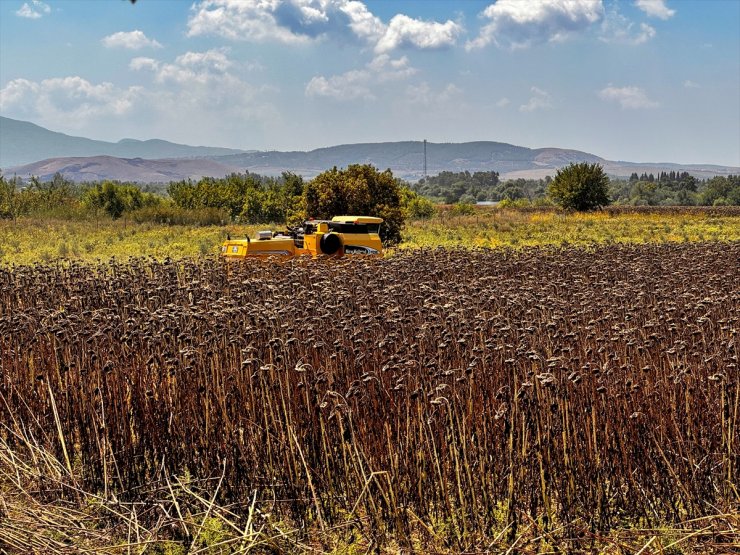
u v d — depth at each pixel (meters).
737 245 25.02
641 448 7.44
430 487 7.28
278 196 60.41
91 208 57.25
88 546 6.78
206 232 43.53
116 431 8.09
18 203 55.75
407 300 12.50
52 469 8.03
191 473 7.92
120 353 9.15
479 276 17.09
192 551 6.73
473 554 6.71
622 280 16.44
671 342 9.00
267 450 7.69
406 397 7.59
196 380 8.31
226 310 10.20
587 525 7.07
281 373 8.22
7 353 9.61
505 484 7.42
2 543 6.54
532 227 47.34
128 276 17.02
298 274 16.27
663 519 7.17
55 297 14.96
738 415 7.70
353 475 7.42
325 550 6.89
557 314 10.06
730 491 7.36
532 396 7.46
